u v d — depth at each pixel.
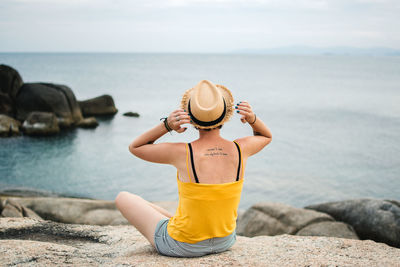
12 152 20.38
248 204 13.07
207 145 2.41
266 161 18.67
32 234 3.72
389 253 2.88
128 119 32.81
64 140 23.66
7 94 26.27
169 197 14.02
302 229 6.88
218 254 2.66
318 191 14.31
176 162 2.39
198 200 2.34
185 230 2.48
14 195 13.45
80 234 3.75
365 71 131.62
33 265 2.51
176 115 2.33
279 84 73.44
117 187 14.96
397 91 59.69
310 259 2.65
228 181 2.37
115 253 2.99
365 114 35.25
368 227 6.86
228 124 28.08
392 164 18.20
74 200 9.38
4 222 4.01
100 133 26.34
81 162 18.59
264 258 2.65
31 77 87.38
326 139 24.14
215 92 2.33
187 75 101.00
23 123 25.31
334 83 77.00
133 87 66.31
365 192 14.27
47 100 26.41
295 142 23.17
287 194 13.98
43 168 17.48
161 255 2.67
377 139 24.14
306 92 57.62
